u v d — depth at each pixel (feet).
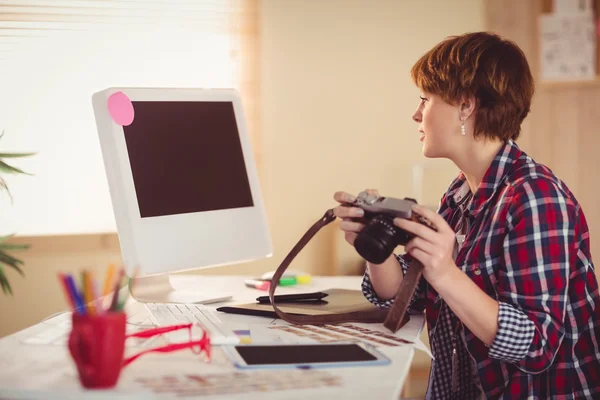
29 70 9.62
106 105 4.38
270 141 10.28
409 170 10.51
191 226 4.70
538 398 4.05
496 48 4.30
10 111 9.62
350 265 9.86
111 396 2.57
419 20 10.46
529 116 10.74
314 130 10.36
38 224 9.78
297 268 10.37
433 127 4.45
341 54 10.35
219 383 2.77
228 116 5.17
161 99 4.72
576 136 10.69
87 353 2.62
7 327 9.73
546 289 3.79
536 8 10.57
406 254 4.96
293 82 10.28
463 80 4.23
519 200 3.92
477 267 4.07
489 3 10.56
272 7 10.16
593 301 4.15
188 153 4.80
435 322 4.61
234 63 10.04
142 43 9.84
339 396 2.64
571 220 3.92
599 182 10.71
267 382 2.80
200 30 9.95
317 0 10.25
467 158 4.46
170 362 3.12
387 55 10.42
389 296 4.55
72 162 9.80
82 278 2.71
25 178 9.73
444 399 4.56
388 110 10.46
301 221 10.39
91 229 9.89
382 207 3.81
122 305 2.78
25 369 2.99
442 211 5.03
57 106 9.72
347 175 10.44
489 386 4.14
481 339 3.79
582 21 10.52
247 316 4.26
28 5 9.56
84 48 9.73
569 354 4.09
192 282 5.91
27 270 9.70
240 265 10.30
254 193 5.21
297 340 3.56
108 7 9.75
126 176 4.38
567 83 10.53
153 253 4.45
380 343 3.57
